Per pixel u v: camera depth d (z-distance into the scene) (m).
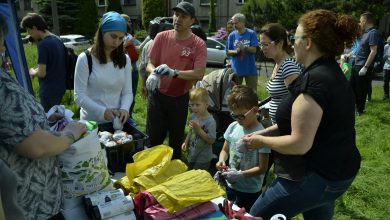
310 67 1.81
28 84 3.23
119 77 2.84
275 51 2.91
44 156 1.45
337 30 1.76
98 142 1.89
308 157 1.85
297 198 1.87
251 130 2.56
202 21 28.14
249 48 6.23
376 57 6.68
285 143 1.77
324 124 1.76
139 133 2.64
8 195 1.21
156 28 5.13
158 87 3.31
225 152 2.86
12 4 2.96
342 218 3.30
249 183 2.63
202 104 3.35
